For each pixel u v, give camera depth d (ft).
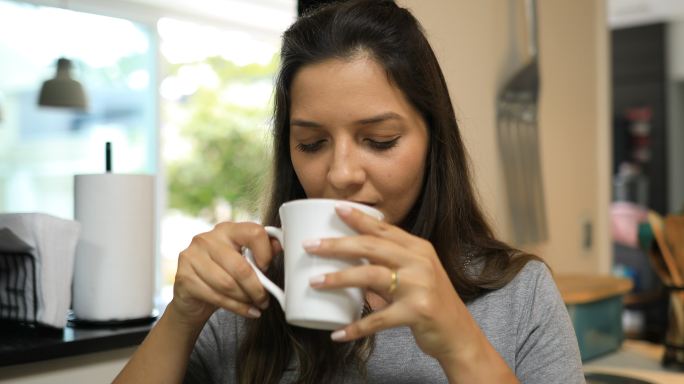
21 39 8.07
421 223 2.79
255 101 16.49
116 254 3.94
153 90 8.39
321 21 2.44
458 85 5.08
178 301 2.35
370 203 2.43
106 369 3.78
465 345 1.96
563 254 6.69
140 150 8.46
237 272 2.17
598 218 7.36
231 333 2.97
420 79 2.48
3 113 8.12
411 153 2.42
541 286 2.72
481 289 2.75
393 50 2.38
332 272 1.89
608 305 5.30
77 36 8.16
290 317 1.98
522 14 5.87
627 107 15.85
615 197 15.85
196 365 2.92
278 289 2.12
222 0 8.43
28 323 3.76
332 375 2.69
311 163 2.49
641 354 5.35
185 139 16.20
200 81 16.11
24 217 3.62
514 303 2.70
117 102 8.42
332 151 2.43
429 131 2.72
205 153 16.34
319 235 1.91
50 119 8.32
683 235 4.93
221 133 16.35
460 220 2.86
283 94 2.71
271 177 3.04
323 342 2.69
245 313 2.23
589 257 7.16
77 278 3.97
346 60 2.33
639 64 15.69
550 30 6.51
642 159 15.67
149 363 2.46
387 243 1.87
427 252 1.91
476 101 5.30
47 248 3.65
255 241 2.22
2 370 3.33
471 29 5.24
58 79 7.52
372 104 2.31
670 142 15.52
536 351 2.60
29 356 3.36
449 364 1.99
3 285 3.92
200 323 2.46
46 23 8.06
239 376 2.85
